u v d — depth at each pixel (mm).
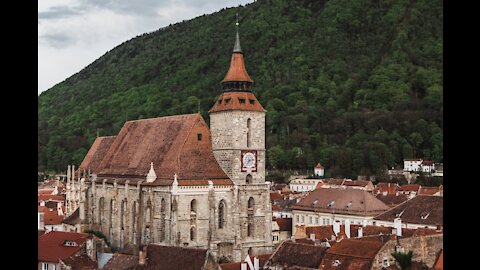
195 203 132000
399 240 91625
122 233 147875
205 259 88312
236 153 139625
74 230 160625
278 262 97688
